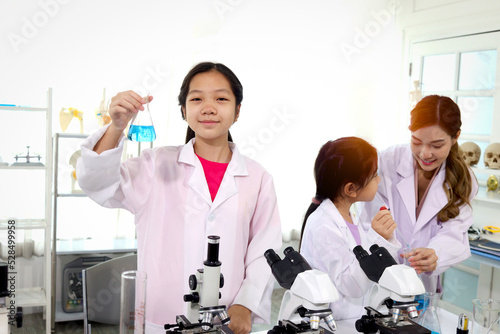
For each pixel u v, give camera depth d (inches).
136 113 51.9
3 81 131.7
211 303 44.6
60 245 136.2
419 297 58.0
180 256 58.9
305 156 164.6
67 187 139.6
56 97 136.4
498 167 126.1
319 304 42.1
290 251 47.4
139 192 59.4
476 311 53.0
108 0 138.5
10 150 134.3
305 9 160.1
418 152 77.7
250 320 54.7
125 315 42.6
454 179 81.1
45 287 125.3
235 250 59.2
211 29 149.6
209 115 56.5
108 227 145.8
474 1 135.1
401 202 84.8
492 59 131.6
